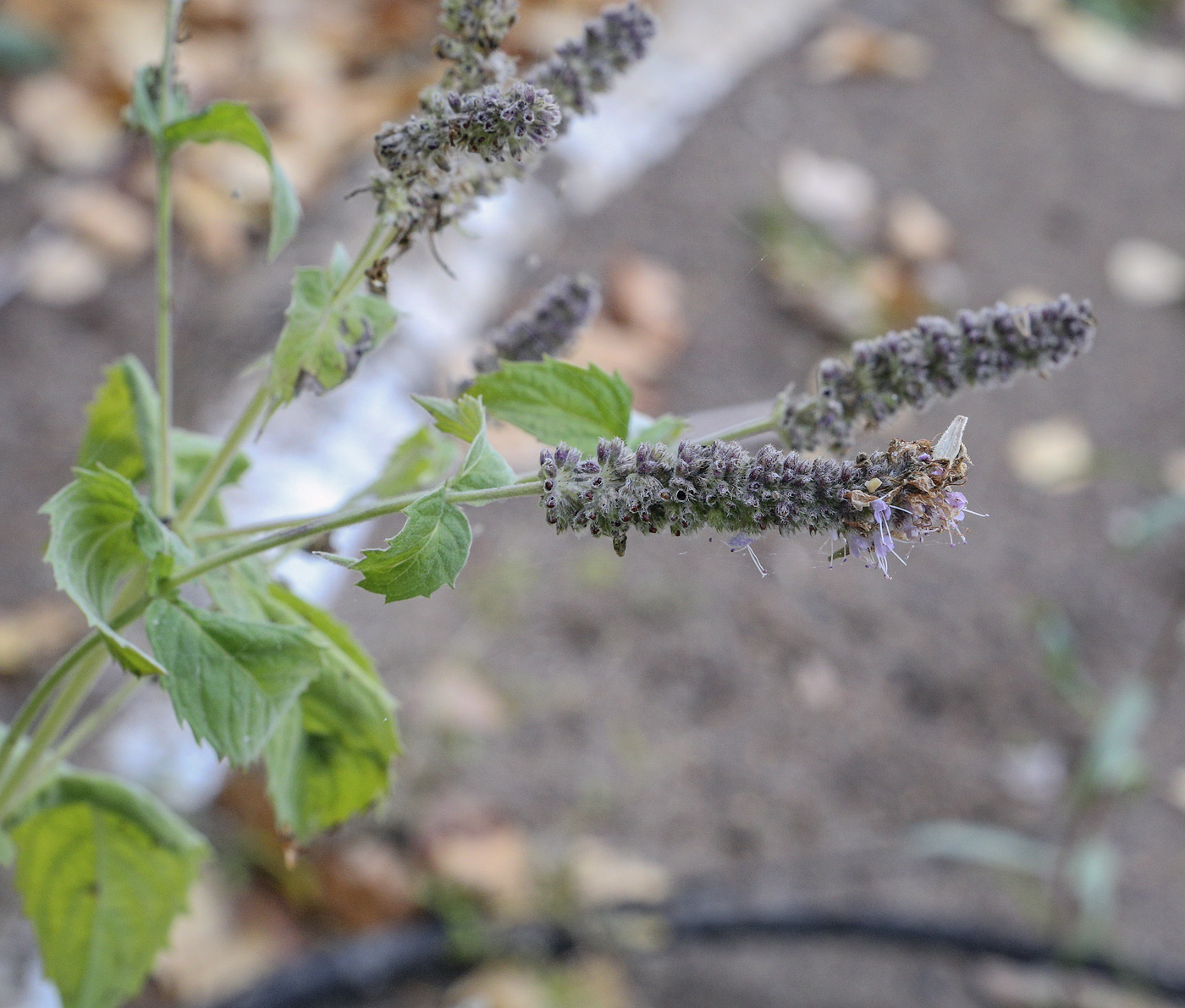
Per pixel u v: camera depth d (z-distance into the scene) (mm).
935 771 979
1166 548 1188
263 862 839
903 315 1260
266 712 457
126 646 446
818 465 423
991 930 875
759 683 1013
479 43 464
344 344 472
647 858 883
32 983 704
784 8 1631
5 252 1171
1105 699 1033
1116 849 967
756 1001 834
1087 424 1255
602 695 977
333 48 1309
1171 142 1606
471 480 430
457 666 964
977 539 1164
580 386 469
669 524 424
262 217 1188
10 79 1312
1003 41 1732
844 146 1444
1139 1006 861
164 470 496
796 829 924
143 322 1107
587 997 814
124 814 533
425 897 843
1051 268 1380
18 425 1046
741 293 1238
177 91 494
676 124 1379
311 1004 792
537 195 1225
